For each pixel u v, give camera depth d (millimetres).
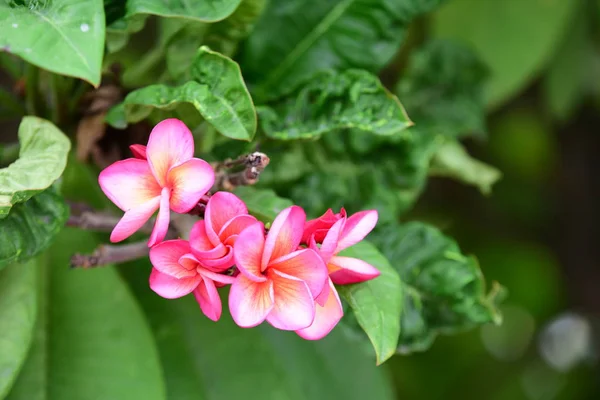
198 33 1071
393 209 1168
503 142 1972
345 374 1250
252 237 947
